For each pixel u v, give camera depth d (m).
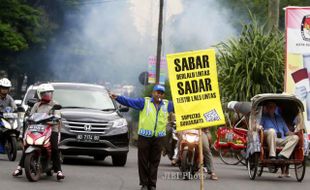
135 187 21.39
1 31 70.38
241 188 22.25
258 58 38.94
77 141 27.47
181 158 24.42
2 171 24.06
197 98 19.84
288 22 35.44
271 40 39.41
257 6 69.12
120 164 28.67
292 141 24.92
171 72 19.84
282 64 38.94
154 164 20.47
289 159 24.98
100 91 30.52
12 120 28.11
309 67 35.31
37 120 21.53
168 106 20.70
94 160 31.64
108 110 29.39
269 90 38.91
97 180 22.78
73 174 24.19
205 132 24.62
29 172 21.22
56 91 29.84
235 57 39.44
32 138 21.33
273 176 27.20
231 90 39.06
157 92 20.48
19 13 73.00
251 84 38.78
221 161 35.06
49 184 21.08
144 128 20.39
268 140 25.00
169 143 29.77
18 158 30.28
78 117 27.67
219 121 19.80
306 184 24.42
